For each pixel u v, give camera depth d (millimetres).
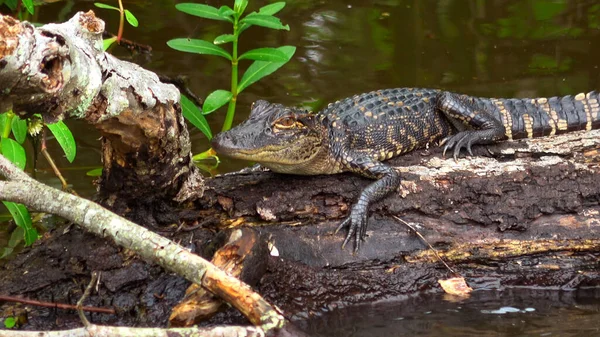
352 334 6516
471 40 12266
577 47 11945
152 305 6488
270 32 12406
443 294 7051
